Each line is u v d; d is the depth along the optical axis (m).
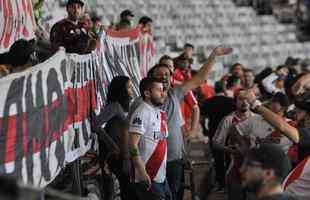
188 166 20.52
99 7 56.03
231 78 31.25
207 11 62.81
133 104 17.17
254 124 19.48
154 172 17.02
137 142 16.75
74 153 17.23
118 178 18.16
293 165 18.50
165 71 18.36
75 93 17.36
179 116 18.59
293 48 62.06
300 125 17.70
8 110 12.62
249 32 62.62
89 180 20.95
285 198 9.90
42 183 14.23
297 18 66.88
